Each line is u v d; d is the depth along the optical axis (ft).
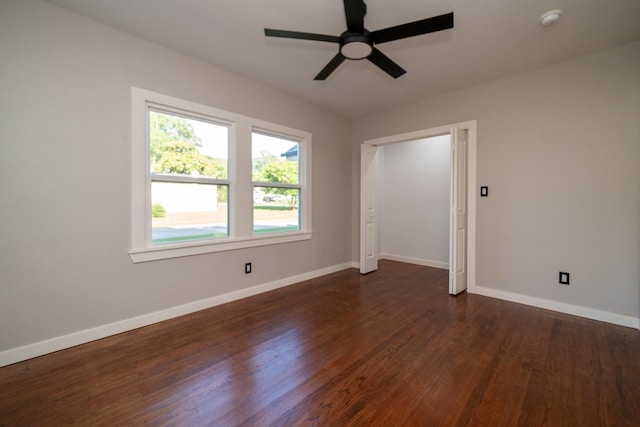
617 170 8.20
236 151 10.07
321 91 11.52
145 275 8.09
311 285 12.10
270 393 5.24
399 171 17.02
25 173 6.28
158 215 8.52
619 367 6.04
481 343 7.09
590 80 8.54
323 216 13.75
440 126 11.78
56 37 6.58
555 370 5.94
